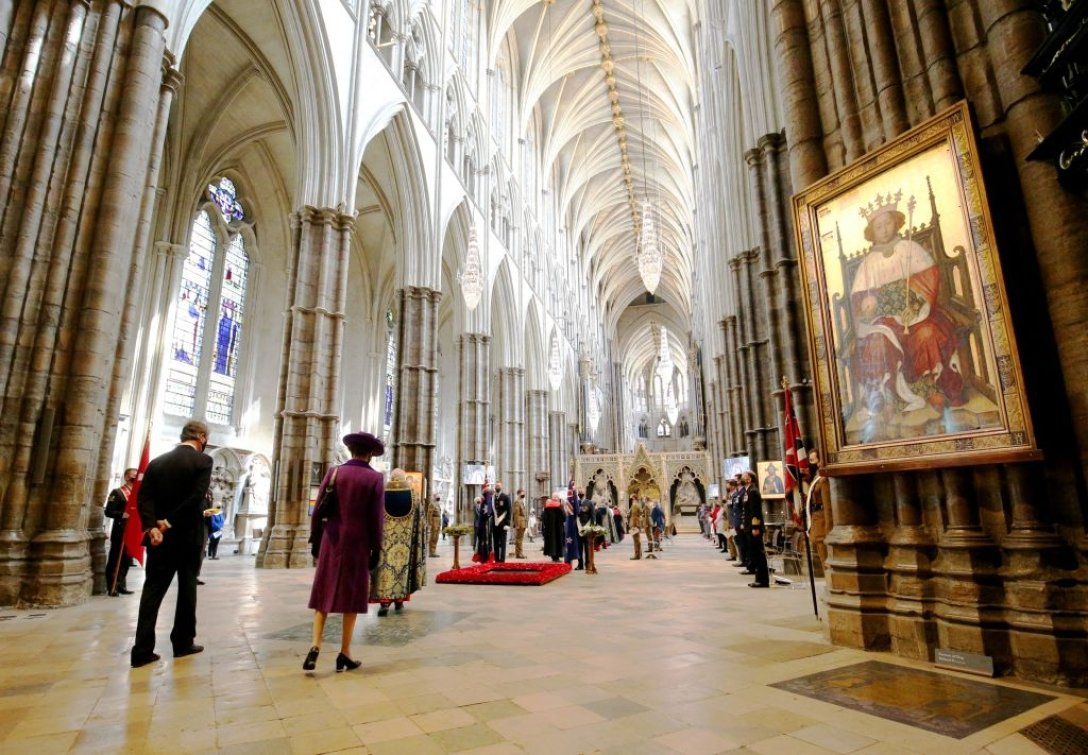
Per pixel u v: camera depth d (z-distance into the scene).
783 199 10.66
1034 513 3.94
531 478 32.66
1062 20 3.46
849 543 4.76
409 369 17.94
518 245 30.36
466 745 2.60
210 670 3.92
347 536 4.07
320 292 12.99
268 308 20.70
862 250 5.04
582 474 38.56
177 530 4.34
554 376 27.45
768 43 11.53
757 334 14.84
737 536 12.11
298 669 3.96
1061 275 3.84
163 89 9.20
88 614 6.08
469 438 23.36
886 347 4.77
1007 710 3.05
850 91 5.46
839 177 5.27
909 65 5.00
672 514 37.50
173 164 16.80
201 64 16.16
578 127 39.53
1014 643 3.76
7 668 3.95
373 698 3.29
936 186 4.50
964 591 4.05
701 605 6.90
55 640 4.83
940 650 4.03
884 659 4.21
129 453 15.10
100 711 3.07
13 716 2.99
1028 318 4.10
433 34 20.03
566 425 41.38
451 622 5.82
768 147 11.11
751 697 3.29
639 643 4.77
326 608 3.92
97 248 7.32
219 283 18.95
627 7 31.05
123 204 7.55
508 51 31.23
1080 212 3.82
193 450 4.51
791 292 10.20
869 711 3.04
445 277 28.98
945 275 4.40
